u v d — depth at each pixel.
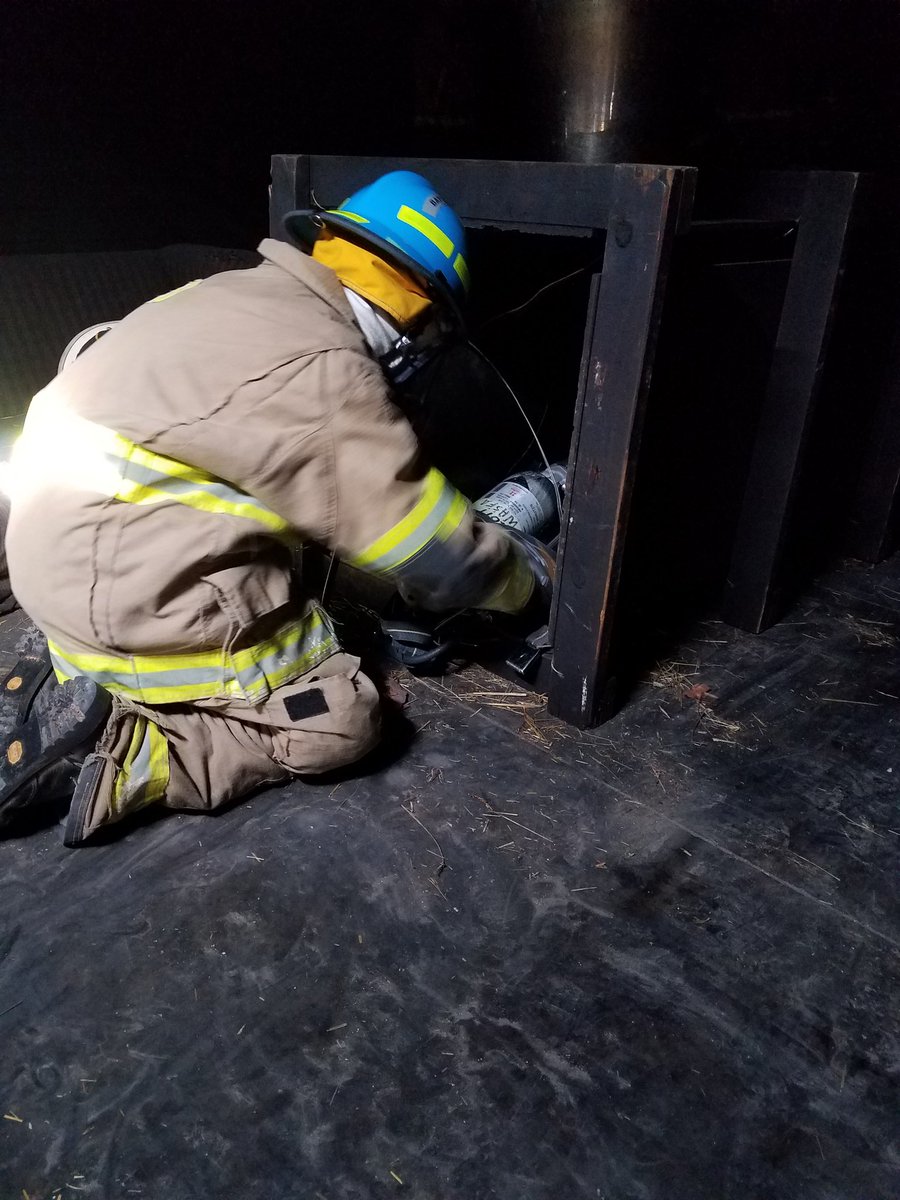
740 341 1.91
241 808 1.60
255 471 1.35
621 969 1.31
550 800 1.64
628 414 1.50
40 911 1.37
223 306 1.40
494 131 2.56
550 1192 1.03
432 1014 1.23
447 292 1.51
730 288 1.81
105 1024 1.21
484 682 1.99
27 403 2.87
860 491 2.60
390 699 1.90
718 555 2.21
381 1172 1.04
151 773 1.48
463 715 1.88
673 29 2.17
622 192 1.39
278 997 1.25
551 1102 1.12
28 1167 1.04
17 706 1.58
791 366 1.98
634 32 2.17
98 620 1.41
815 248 1.87
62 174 2.96
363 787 1.66
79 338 1.84
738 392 1.98
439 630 1.93
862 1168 1.06
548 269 2.30
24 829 1.53
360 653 2.05
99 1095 1.12
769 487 2.11
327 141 3.42
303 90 3.32
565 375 2.51
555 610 1.79
